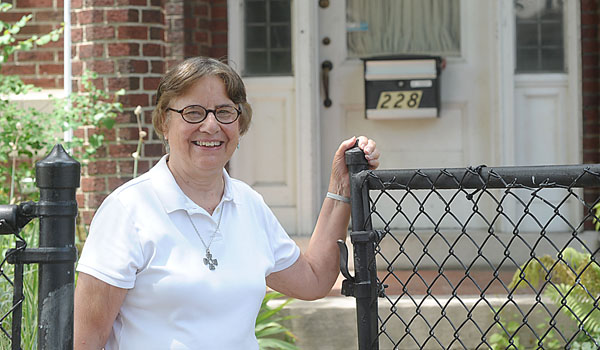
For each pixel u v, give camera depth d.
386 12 5.78
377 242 2.17
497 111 5.55
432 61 5.54
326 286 2.42
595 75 5.54
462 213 5.53
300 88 5.61
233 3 5.65
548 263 4.02
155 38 5.03
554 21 5.60
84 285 1.98
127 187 2.06
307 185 5.62
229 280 2.04
